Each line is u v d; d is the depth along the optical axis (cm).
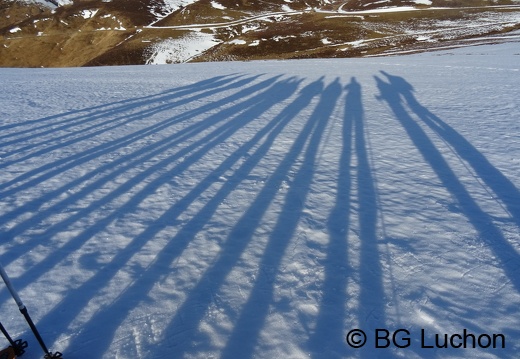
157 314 282
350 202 464
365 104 1059
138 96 1375
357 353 243
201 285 315
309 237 386
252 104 1127
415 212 432
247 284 315
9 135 847
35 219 441
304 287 309
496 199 454
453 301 287
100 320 277
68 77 2152
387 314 276
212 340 256
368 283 311
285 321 272
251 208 457
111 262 351
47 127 918
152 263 347
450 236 378
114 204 478
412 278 316
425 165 579
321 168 586
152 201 484
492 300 287
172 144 742
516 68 1692
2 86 1753
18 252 371
